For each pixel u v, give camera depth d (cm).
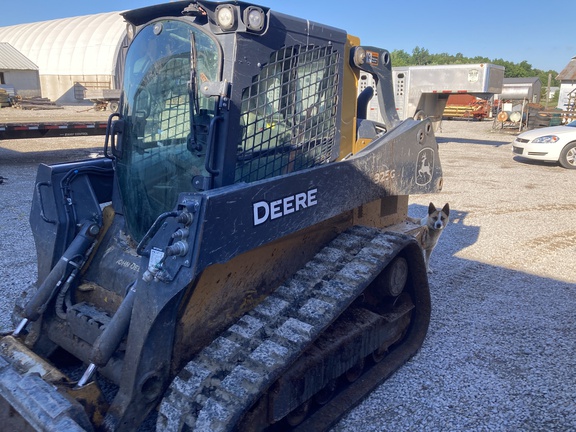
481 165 1405
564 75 3148
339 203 317
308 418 324
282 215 276
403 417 338
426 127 390
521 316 491
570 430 327
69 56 3794
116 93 2161
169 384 270
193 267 233
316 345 314
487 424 332
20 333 324
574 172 1300
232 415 237
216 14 258
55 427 221
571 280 588
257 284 306
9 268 578
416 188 392
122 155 332
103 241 338
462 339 443
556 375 389
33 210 347
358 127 385
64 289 317
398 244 347
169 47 292
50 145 1720
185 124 286
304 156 321
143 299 251
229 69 261
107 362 260
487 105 3222
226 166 270
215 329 287
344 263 330
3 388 246
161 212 305
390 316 380
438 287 561
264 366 259
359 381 365
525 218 862
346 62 346
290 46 292
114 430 250
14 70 3459
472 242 730
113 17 3994
